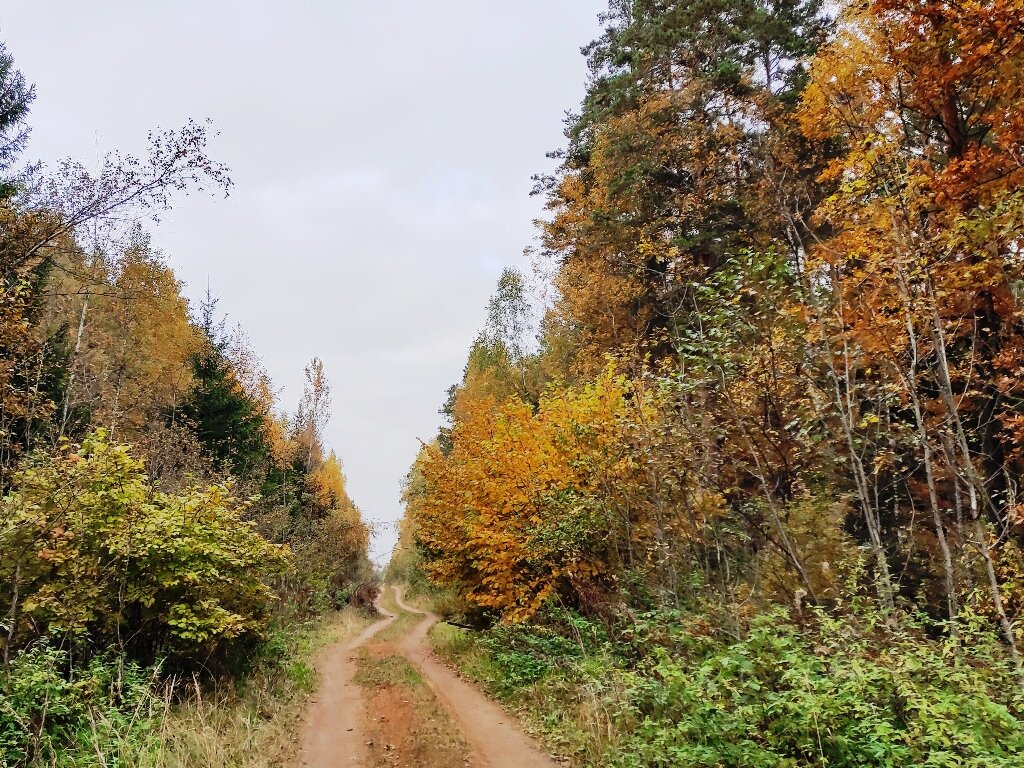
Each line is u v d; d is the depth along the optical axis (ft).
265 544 33.35
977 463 27.73
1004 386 26.89
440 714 29.89
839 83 33.88
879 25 32.94
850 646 18.34
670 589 28.68
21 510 23.49
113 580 26.37
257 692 30.63
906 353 24.85
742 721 16.76
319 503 106.63
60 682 21.02
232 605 31.94
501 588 39.04
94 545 26.12
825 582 26.21
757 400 25.00
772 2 61.00
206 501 30.76
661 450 26.91
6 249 34.73
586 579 34.94
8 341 34.22
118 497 26.91
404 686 37.42
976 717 14.25
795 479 28.27
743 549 30.32
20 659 21.47
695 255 55.26
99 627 26.35
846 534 27.96
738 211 52.29
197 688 24.48
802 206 42.57
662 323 61.11
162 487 42.27
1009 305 28.25
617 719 22.71
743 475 29.25
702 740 17.37
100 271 55.47
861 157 27.14
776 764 15.53
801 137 50.03
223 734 23.73
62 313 51.24
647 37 59.93
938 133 37.83
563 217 84.07
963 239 24.30
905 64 32.78
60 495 24.58
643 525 32.73
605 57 71.82
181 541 27.09
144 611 27.78
